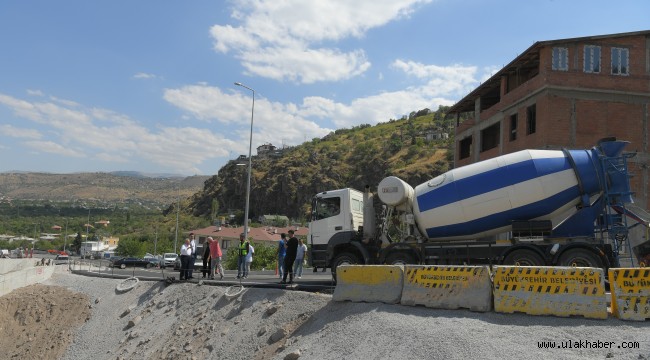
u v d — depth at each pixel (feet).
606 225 44.42
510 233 46.73
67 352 50.88
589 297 28.35
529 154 45.93
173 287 55.26
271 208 375.04
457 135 125.29
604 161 45.01
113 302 58.80
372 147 376.27
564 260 41.70
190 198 502.79
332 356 30.07
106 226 447.83
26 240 370.94
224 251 211.41
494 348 25.18
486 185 45.62
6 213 568.82
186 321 46.85
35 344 54.44
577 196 44.93
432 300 32.55
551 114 82.38
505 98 97.76
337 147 424.87
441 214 47.01
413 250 47.39
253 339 38.37
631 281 28.17
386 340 29.09
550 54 84.84
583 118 82.84
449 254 46.16
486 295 30.86
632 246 44.60
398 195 48.73
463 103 120.16
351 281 36.76
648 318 27.32
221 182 455.22
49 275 80.69
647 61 85.25
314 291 44.06
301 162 386.73
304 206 351.25
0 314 59.47
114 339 50.16
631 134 82.99
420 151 321.32
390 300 34.32
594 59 84.79
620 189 44.60
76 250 320.50
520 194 44.83
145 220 483.92
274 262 131.13
